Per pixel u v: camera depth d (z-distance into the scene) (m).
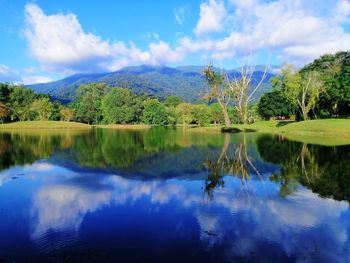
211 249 12.65
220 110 116.88
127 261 11.73
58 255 12.22
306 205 18.12
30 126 115.62
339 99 84.44
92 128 115.62
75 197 19.95
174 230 14.50
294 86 88.81
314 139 55.47
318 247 12.86
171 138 62.34
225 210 17.33
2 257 12.04
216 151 41.03
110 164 31.56
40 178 25.31
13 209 17.62
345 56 117.88
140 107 147.88
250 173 27.05
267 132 76.31
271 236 13.85
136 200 19.20
